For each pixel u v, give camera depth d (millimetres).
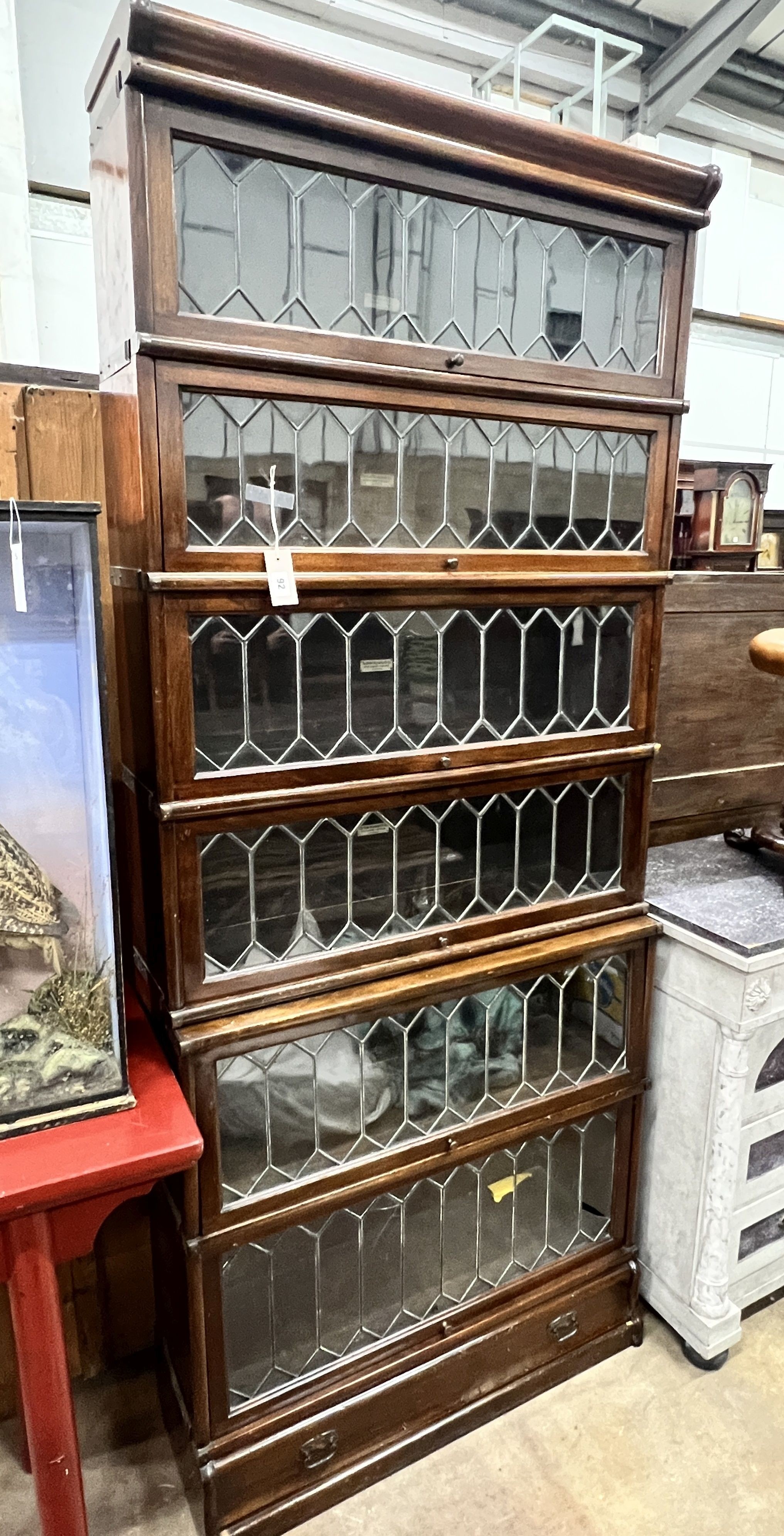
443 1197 1273
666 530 1226
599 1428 1312
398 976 1141
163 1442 1296
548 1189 1383
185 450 892
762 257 2387
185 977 993
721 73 2111
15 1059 859
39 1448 884
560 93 2072
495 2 1818
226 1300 1115
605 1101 1359
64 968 861
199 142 839
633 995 1360
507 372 1043
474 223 1012
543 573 1123
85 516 770
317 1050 1108
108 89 876
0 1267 835
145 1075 987
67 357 1607
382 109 900
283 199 903
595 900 1301
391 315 981
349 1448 1204
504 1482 1229
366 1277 1224
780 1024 1339
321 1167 1130
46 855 829
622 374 1135
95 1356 1414
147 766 997
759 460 2518
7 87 1415
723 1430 1307
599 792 1283
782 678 1720
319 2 1702
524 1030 1285
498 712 1158
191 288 873
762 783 1763
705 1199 1354
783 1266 1502
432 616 1079
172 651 913
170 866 958
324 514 986
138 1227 1394
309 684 1016
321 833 1063
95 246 1062
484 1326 1287
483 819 1185
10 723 789
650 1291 1488
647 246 1134
